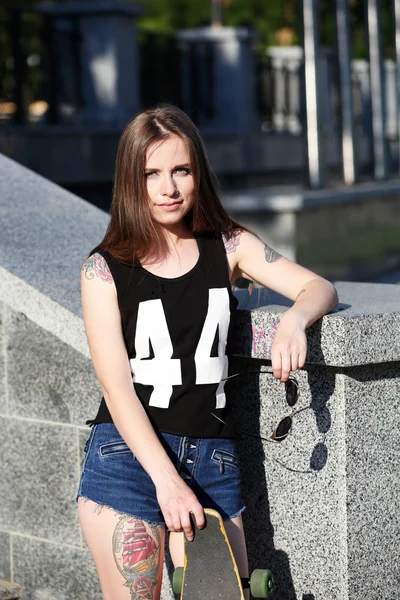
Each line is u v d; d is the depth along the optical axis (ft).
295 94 51.72
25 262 12.46
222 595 8.83
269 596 10.12
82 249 13.38
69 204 15.57
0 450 12.82
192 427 9.12
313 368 10.01
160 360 9.08
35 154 31.37
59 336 11.39
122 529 9.12
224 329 9.32
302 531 10.34
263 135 46.16
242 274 9.96
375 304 10.18
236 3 85.25
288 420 9.36
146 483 9.19
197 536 8.79
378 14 39.37
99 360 9.03
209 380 9.18
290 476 10.34
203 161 9.27
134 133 9.01
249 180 44.52
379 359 9.57
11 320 12.43
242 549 9.61
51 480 12.41
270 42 82.94
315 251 28.94
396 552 10.41
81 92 37.22
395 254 34.06
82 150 33.81
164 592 11.67
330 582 10.20
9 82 34.42
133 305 9.08
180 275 9.25
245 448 10.65
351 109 35.86
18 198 15.55
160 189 9.00
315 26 32.24
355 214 31.81
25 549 12.77
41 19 35.53
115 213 9.23
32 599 12.78
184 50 43.98
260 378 10.42
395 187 34.94
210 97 45.75
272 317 9.77
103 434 9.36
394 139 47.21
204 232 9.64
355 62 54.34
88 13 36.68
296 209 27.55
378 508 10.20
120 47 37.22
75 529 12.29
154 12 87.71
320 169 33.17
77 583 12.37
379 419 10.10
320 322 9.43
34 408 12.42
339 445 9.91
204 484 9.29
